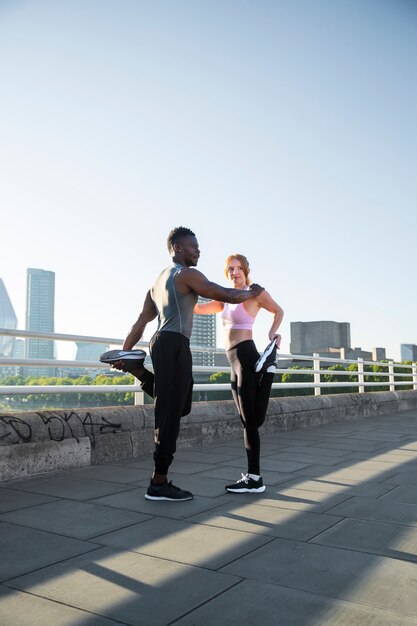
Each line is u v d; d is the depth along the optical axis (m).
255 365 3.83
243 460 5.31
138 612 1.88
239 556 2.46
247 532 2.84
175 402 3.60
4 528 2.91
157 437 3.58
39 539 2.71
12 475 4.23
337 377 47.09
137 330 3.97
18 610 1.89
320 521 3.06
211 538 2.74
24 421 4.43
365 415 10.98
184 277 3.63
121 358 3.75
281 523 3.02
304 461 5.25
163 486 3.59
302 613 1.86
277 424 7.97
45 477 4.37
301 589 2.07
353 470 4.74
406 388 29.30
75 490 3.88
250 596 2.01
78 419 4.90
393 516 3.17
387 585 2.11
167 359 3.61
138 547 2.59
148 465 4.95
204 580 2.17
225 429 6.83
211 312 4.22
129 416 5.40
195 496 3.71
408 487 4.01
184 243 3.87
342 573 2.24
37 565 2.34
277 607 1.91
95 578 2.19
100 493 3.79
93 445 4.97
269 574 2.23
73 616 1.85
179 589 2.07
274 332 3.97
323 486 4.05
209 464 5.06
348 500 3.59
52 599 1.99
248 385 3.89
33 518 3.12
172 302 3.66
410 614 1.85
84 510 3.31
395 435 7.62
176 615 1.85
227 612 1.88
